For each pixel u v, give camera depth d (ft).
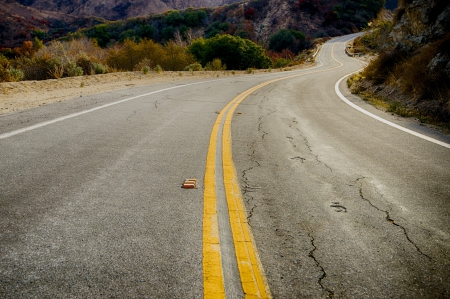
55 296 5.44
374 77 41.98
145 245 7.06
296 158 14.58
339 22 299.79
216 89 43.11
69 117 20.61
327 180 11.92
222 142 16.79
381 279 6.46
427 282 6.41
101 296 5.50
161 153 14.15
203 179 11.25
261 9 337.93
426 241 7.93
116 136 16.70
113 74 49.98
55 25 491.31
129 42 85.40
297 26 301.02
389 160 14.58
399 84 34.76
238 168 12.96
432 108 25.89
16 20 397.39
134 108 25.23
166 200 9.39
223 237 7.66
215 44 139.85
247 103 32.04
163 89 38.96
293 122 23.04
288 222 8.66
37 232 7.34
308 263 6.89
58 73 47.57
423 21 42.96
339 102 33.63
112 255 6.64
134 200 9.27
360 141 18.06
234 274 6.37
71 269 6.15
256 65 147.02
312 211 9.37
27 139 15.15
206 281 6.03
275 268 6.68
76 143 14.98
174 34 290.56
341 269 6.74
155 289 5.74
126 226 7.80
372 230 8.38
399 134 20.02
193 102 30.53
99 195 9.48
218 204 9.41
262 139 17.98
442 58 28.48
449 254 7.41
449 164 14.23
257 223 8.54
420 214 9.38
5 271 5.98
